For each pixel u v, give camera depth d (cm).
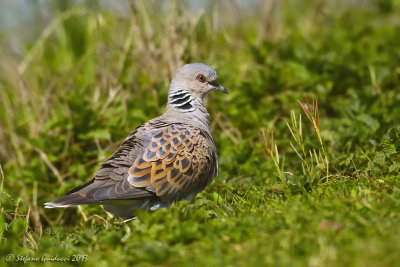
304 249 634
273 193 899
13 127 1347
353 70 1345
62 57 1596
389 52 1457
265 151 1123
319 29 1739
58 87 1428
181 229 714
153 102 1293
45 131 1299
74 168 1198
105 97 1359
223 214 827
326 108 1282
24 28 1730
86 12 1602
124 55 1386
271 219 743
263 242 667
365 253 600
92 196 802
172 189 863
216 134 1245
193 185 892
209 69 1031
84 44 1603
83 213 1055
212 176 938
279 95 1282
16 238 877
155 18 1419
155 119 971
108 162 856
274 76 1345
